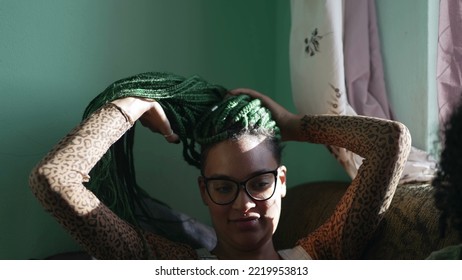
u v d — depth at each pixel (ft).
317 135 3.88
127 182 3.99
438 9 4.03
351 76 4.25
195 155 3.89
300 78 4.28
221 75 4.88
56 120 4.19
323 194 4.32
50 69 4.16
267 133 3.62
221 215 3.53
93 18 4.29
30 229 4.15
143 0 4.48
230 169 3.46
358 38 4.24
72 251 4.34
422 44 4.07
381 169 3.52
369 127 3.64
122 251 3.35
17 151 4.06
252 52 5.03
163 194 4.66
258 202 3.50
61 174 3.12
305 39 4.19
